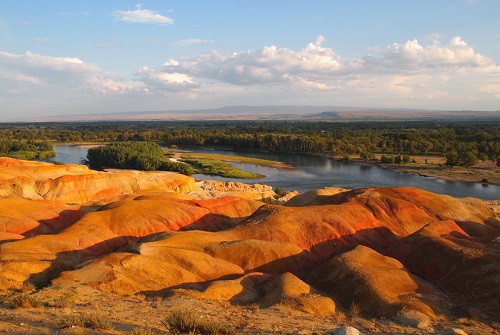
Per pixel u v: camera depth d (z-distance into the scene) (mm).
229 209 59406
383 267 30672
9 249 34375
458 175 112312
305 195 66438
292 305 24219
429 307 24703
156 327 17922
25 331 15148
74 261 34188
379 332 21078
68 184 71938
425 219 51344
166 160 118312
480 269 29922
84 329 15844
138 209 48875
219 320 20438
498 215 65375
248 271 33156
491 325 23094
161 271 28344
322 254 40500
